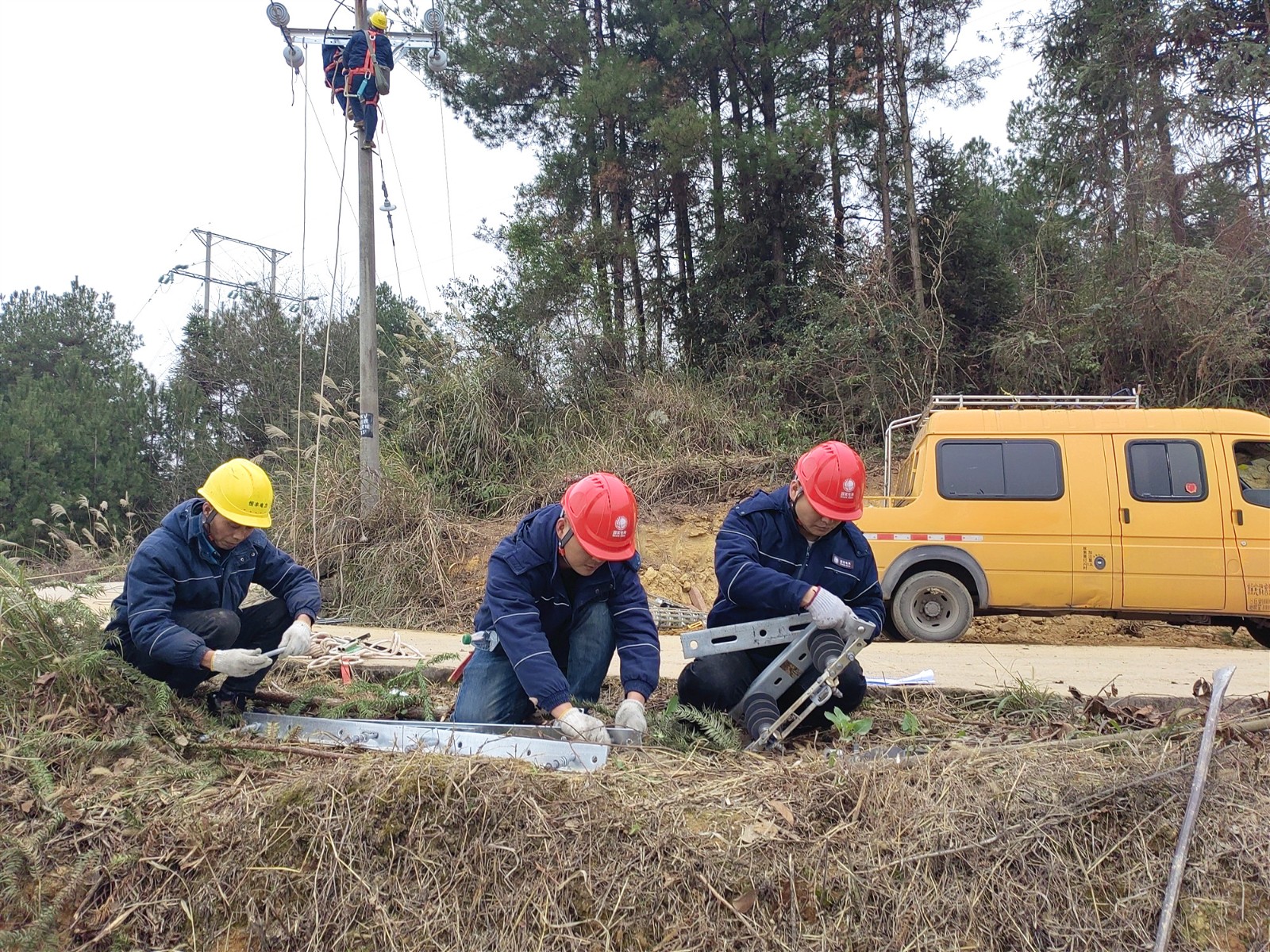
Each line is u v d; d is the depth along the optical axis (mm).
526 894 2658
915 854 2729
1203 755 2885
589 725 3361
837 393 15164
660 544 12023
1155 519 8414
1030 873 2730
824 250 17625
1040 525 8578
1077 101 17953
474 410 13688
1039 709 4254
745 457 13430
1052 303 15531
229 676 3932
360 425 11031
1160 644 9414
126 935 2699
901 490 10305
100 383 21609
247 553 4059
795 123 16969
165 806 3053
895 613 8812
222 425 21031
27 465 18703
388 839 2770
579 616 3904
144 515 19375
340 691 4523
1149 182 15500
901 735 4004
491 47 19453
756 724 3652
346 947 2629
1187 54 17062
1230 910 2715
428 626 9719
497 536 11391
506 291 16531
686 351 17469
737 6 18234
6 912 2801
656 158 18203
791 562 3961
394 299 29859
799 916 2619
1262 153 15891
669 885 2645
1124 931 2654
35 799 3098
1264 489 8320
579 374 15883
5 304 25859
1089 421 8695
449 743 3293
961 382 15641
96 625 3887
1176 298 13945
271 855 2793
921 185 17516
